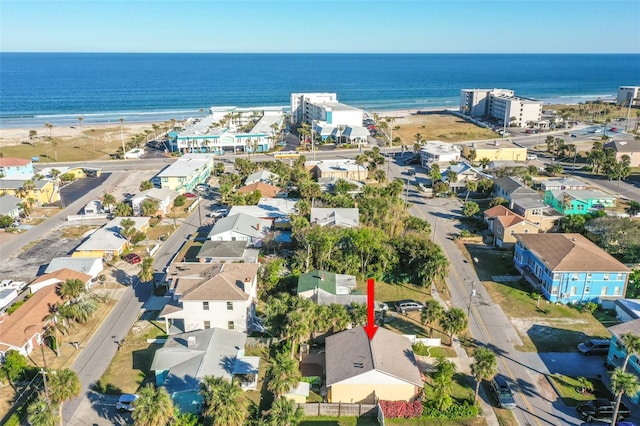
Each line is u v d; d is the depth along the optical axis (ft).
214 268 229.25
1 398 169.68
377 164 492.54
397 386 167.94
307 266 260.21
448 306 233.55
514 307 233.35
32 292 238.07
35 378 180.86
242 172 446.19
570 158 537.65
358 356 176.96
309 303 198.70
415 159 525.34
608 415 159.33
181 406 160.56
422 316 200.75
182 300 203.41
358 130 613.11
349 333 194.08
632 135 628.28
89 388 175.32
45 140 645.92
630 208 351.67
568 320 222.28
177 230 333.42
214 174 481.46
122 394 172.14
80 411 163.63
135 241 308.19
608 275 233.35
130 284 254.47
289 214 328.90
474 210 341.82
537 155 555.69
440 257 246.27
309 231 272.51
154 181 448.24
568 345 203.10
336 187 392.68
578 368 188.14
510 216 306.76
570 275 233.35
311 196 358.02
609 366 187.11
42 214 368.68
